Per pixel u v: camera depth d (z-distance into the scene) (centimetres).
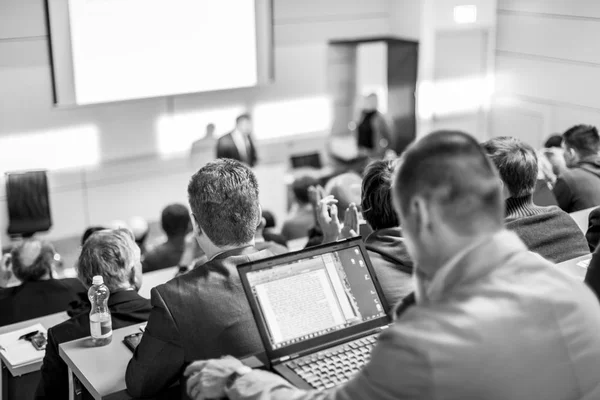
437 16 807
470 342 105
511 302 110
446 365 104
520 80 809
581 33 725
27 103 680
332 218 251
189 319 177
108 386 177
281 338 148
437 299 113
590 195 360
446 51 823
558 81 762
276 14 794
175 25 734
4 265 400
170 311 176
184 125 769
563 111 763
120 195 745
